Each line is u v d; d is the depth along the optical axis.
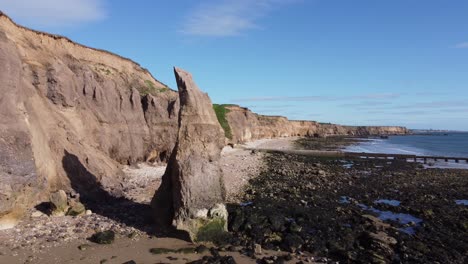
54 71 30.31
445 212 28.69
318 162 62.94
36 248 17.03
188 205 19.73
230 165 52.97
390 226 24.42
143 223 21.64
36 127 24.25
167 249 18.20
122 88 43.62
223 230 20.48
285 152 77.88
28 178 19.84
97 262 16.25
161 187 21.91
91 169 28.09
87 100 35.91
